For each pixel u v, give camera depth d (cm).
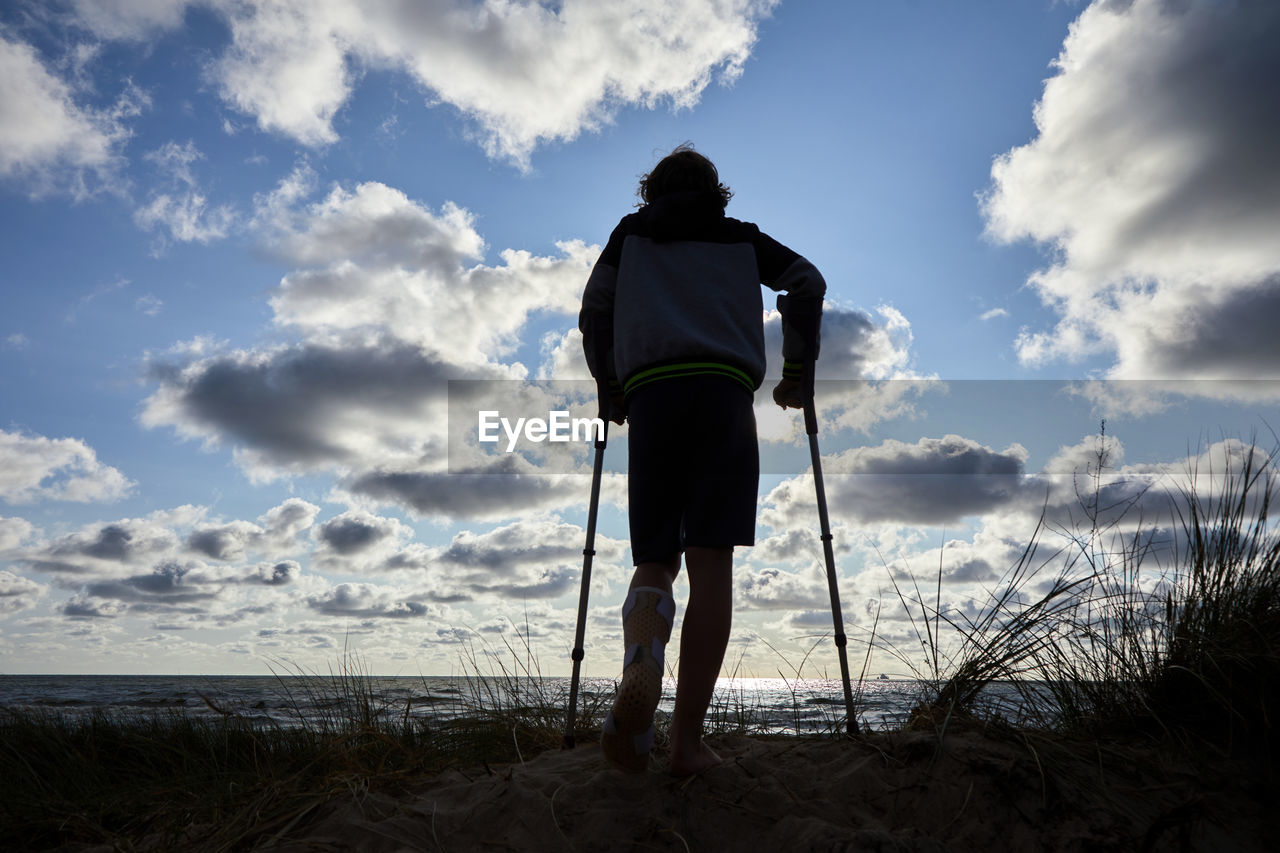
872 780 173
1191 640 226
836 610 212
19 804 254
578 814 165
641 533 189
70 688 3503
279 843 169
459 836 166
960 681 234
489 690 322
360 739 278
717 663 175
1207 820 167
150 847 198
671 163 223
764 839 153
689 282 199
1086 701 240
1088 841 153
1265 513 241
